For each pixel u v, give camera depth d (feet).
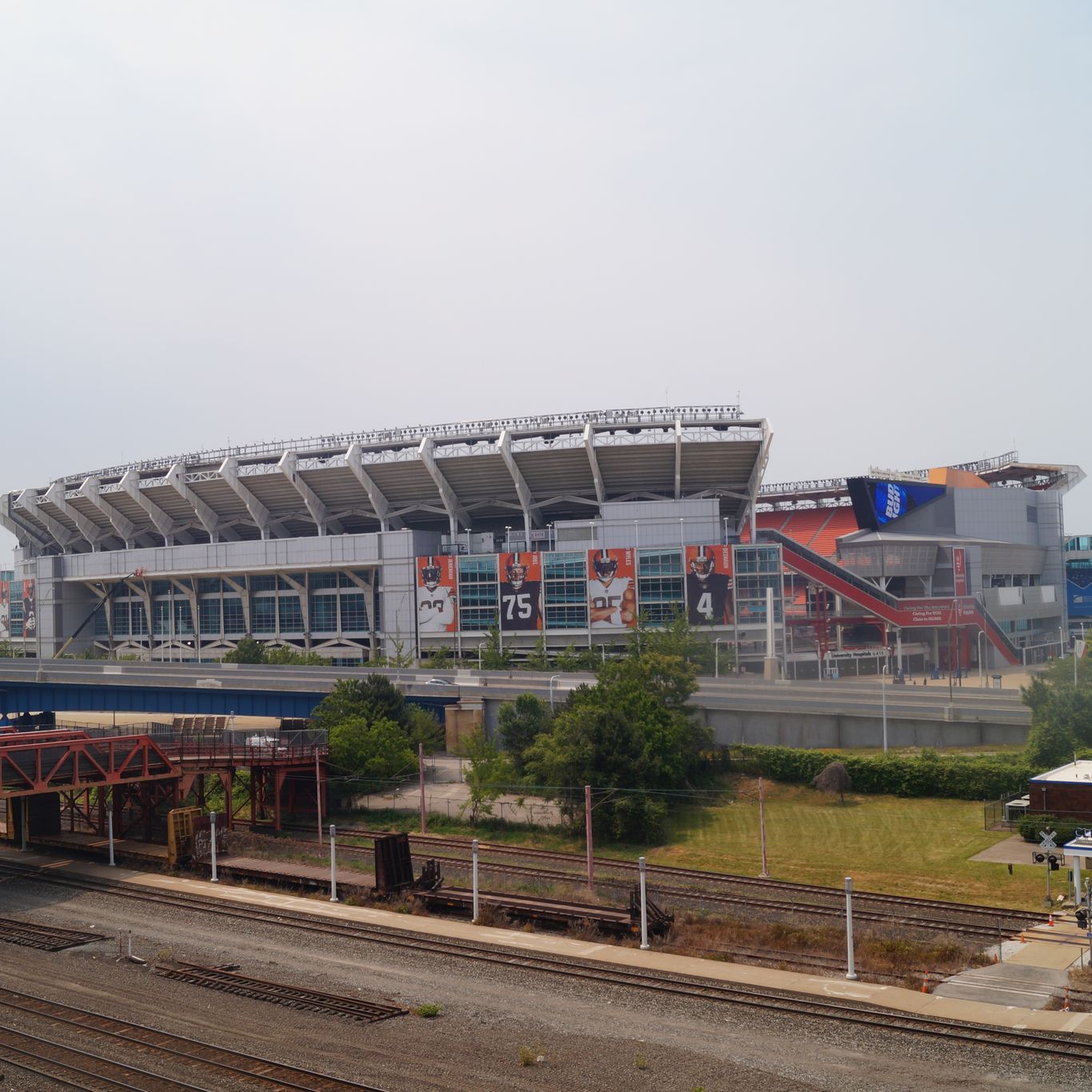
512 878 180.14
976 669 499.51
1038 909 154.30
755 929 142.31
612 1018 107.96
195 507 561.84
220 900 161.68
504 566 467.93
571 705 262.26
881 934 142.82
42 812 213.25
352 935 140.46
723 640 440.86
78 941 138.92
